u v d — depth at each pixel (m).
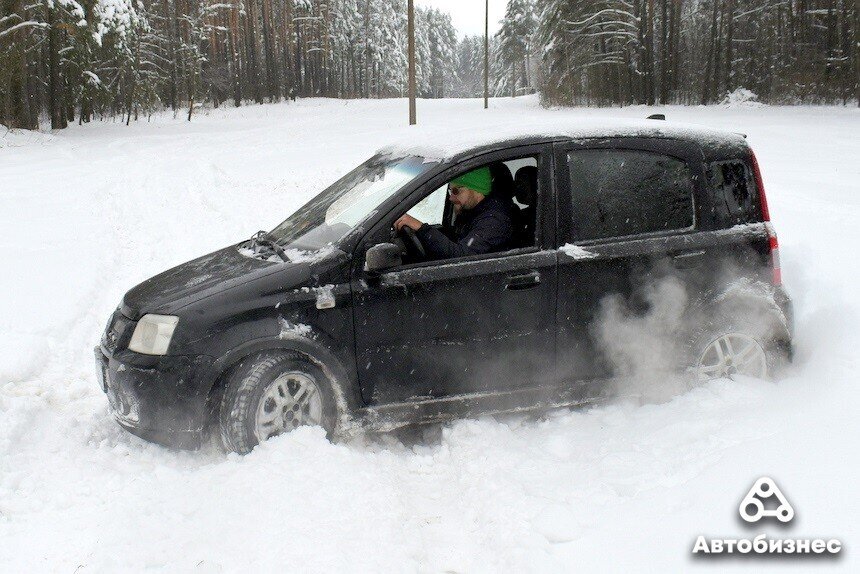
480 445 3.96
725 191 4.43
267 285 3.87
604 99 52.31
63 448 4.13
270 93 80.00
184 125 43.50
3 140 28.39
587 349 4.25
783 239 7.92
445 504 3.51
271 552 2.91
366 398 4.00
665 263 4.28
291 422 3.90
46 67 39.88
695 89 52.09
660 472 3.41
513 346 4.15
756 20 50.19
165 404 3.76
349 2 107.81
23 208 12.57
